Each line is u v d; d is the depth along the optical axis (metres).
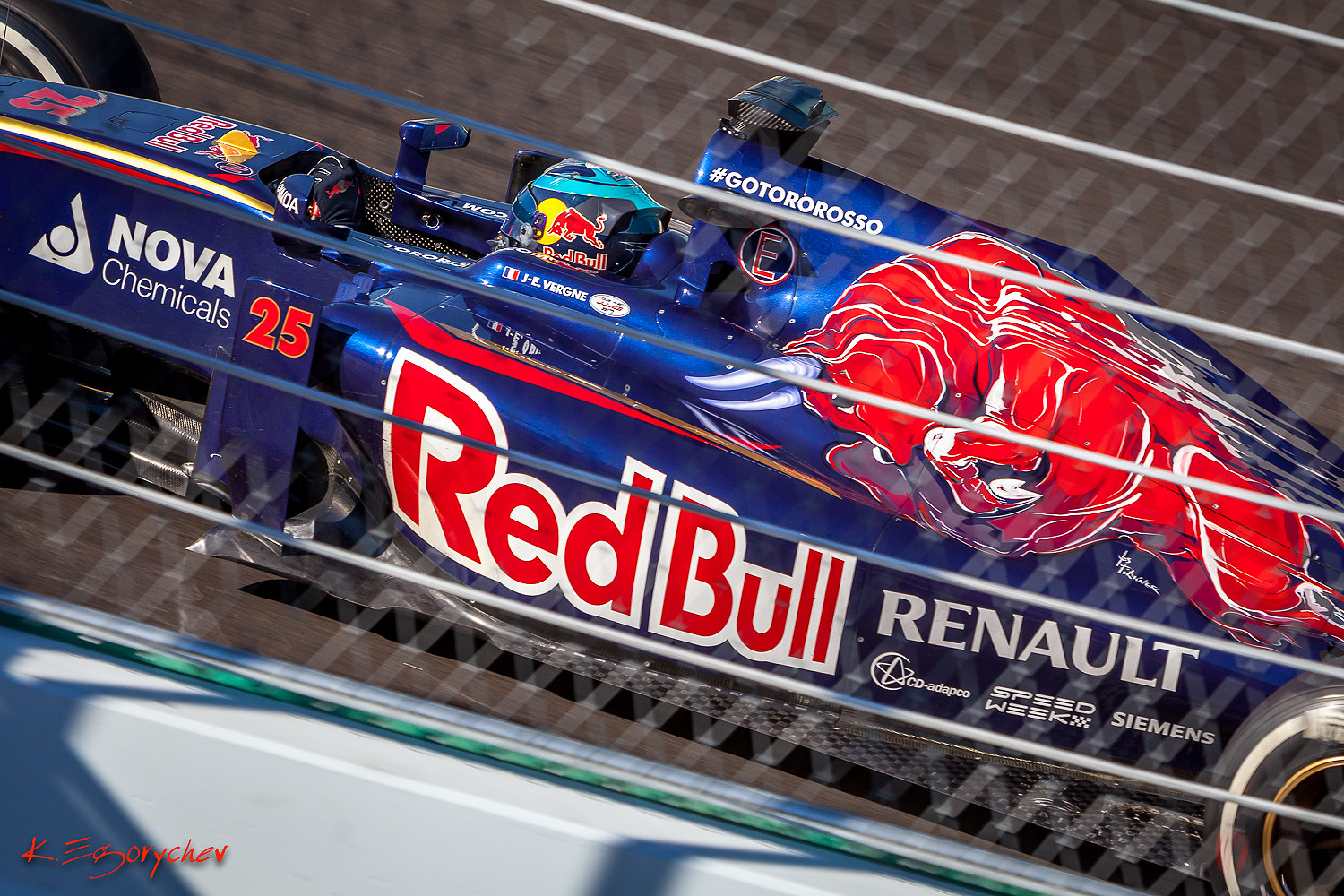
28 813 6.37
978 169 16.53
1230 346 14.73
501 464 9.00
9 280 10.02
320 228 9.95
